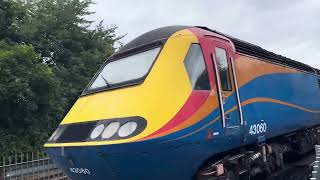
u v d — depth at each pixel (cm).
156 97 646
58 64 2036
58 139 713
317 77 1517
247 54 905
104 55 2191
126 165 621
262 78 945
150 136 602
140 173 636
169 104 645
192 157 671
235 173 803
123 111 642
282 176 1101
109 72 779
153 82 668
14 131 1639
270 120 944
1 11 1747
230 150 797
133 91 670
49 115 1797
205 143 690
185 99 664
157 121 620
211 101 716
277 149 1060
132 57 762
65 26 2142
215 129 714
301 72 1292
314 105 1399
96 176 666
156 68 689
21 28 1841
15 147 1606
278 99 1021
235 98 798
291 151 1316
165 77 674
